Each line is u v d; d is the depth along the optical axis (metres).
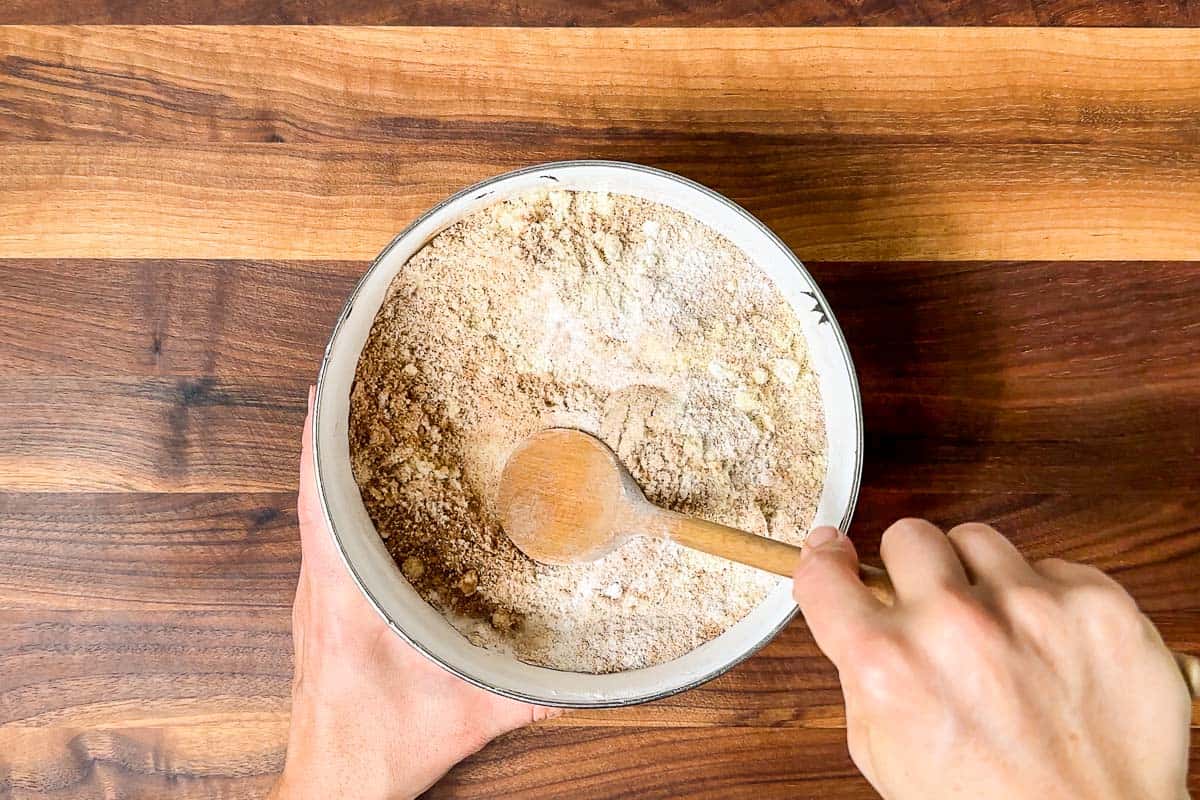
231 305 0.53
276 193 0.53
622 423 0.50
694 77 0.53
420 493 0.50
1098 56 0.54
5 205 0.53
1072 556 0.54
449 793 0.54
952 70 0.54
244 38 0.53
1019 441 0.54
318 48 0.53
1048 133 0.54
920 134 0.54
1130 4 0.54
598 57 0.53
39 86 0.53
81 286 0.53
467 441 0.50
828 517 0.48
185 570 0.53
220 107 0.53
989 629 0.34
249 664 0.53
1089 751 0.34
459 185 0.53
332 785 0.52
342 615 0.52
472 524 0.50
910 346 0.54
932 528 0.37
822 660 0.54
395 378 0.50
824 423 0.50
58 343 0.53
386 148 0.53
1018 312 0.54
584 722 0.54
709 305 0.50
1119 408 0.54
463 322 0.50
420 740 0.52
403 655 0.52
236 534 0.53
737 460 0.50
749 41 0.53
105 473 0.53
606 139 0.53
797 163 0.53
